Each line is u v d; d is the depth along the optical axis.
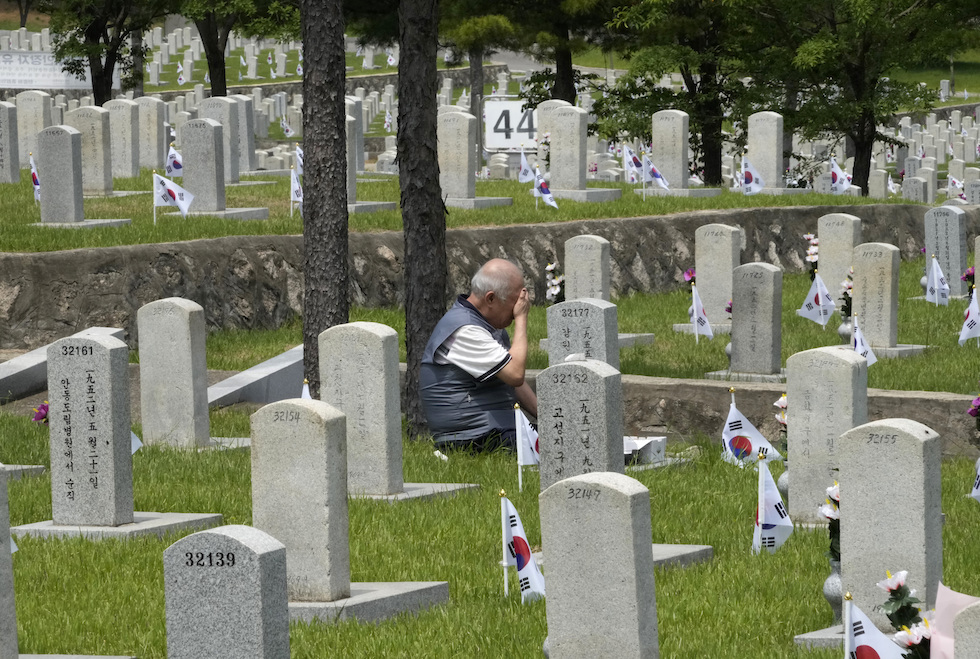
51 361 12.30
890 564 9.57
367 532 12.10
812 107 41.50
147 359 16.45
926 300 27.52
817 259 27.47
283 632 7.92
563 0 42.00
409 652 9.01
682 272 31.77
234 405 19.02
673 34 42.62
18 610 9.98
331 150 17.84
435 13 16.89
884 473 9.55
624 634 8.34
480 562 11.32
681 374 20.45
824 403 12.77
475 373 15.49
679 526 12.58
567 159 33.72
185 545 7.84
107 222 25.55
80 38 56.22
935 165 59.78
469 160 31.14
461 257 27.80
